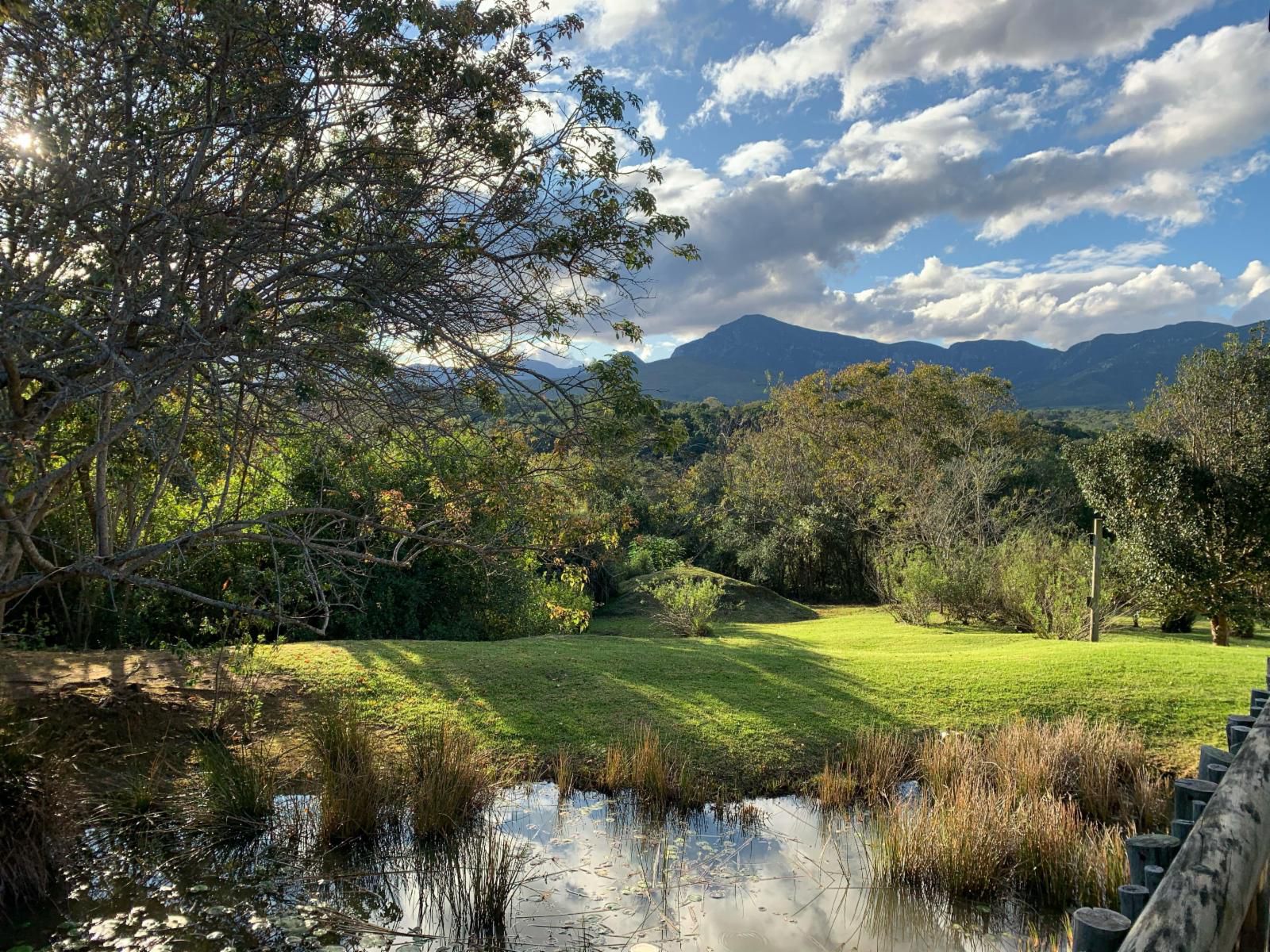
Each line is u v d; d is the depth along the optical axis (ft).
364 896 19.08
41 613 35.96
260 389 15.58
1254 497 49.11
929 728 30.48
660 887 19.99
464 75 14.66
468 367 16.24
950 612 65.21
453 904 18.83
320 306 15.53
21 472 21.93
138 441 19.62
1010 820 21.17
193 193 14.84
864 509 101.14
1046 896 19.65
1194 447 53.57
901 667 36.91
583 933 17.67
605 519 21.97
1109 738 27.84
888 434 109.50
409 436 18.21
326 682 31.17
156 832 20.90
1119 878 18.88
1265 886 5.78
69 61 13.84
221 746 25.14
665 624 67.05
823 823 24.23
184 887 18.69
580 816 24.25
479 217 15.55
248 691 29.35
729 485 120.88
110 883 18.62
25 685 27.14
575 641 42.22
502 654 36.19
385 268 14.93
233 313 13.94
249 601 27.22
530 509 19.49
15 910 17.15
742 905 19.19
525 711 30.45
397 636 43.62
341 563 18.80
